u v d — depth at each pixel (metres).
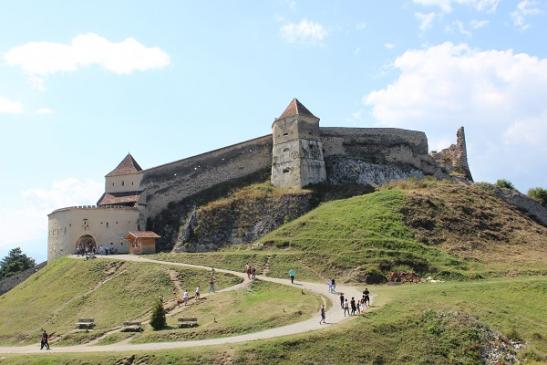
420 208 78.25
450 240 72.44
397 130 104.69
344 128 102.19
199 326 46.44
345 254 66.12
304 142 93.69
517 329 45.09
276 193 89.06
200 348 38.31
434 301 48.91
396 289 55.72
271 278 62.94
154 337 43.91
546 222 88.81
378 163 100.94
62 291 67.06
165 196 95.38
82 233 88.44
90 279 68.31
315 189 90.38
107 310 57.97
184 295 55.47
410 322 43.69
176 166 96.56
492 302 50.41
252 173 97.94
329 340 39.81
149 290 61.34
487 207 84.31
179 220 91.69
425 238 71.75
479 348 41.47
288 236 75.19
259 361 36.78
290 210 85.50
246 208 87.25
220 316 48.56
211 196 93.94
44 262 93.94
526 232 78.81
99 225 89.00
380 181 96.31
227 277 62.25
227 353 37.22
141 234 83.69
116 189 98.19
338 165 97.56
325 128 100.81
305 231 75.19
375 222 73.44
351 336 40.69
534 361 41.03
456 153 114.00
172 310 53.69
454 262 65.75
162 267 67.25
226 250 81.75
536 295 52.69
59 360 38.53
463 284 56.47
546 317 48.62
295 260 67.50
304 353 38.12
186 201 94.69
